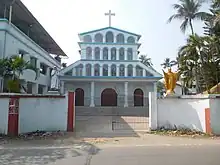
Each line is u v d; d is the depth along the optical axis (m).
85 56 30.94
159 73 30.33
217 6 20.00
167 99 13.87
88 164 6.57
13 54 18.25
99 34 32.00
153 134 12.58
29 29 24.52
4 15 19.41
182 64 23.16
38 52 24.45
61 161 6.96
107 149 8.86
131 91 31.28
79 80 29.84
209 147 9.21
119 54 31.39
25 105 12.26
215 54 21.45
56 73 28.58
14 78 14.96
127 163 6.62
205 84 24.31
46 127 12.75
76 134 12.28
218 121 12.53
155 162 6.71
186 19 29.03
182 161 6.81
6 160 7.15
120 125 15.79
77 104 30.88
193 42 21.23
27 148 9.08
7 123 11.74
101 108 25.73
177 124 13.57
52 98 13.00
